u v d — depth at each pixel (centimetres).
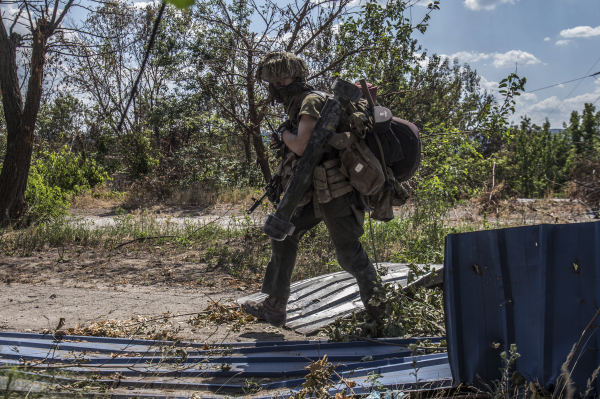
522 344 197
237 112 947
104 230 981
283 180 317
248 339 346
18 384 194
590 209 1189
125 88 1997
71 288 540
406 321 325
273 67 302
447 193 912
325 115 281
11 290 525
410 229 849
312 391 215
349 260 316
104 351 307
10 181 1061
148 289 539
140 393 232
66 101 2602
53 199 1155
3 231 966
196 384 244
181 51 1745
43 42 1077
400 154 302
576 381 186
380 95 817
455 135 829
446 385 209
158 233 926
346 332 327
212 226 983
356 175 289
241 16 920
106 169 2214
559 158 2012
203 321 398
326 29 857
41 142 2225
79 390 225
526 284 195
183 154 1889
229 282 575
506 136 764
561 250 190
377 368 242
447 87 1669
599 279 185
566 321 190
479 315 201
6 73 1078
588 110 1925
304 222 325
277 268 336
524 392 188
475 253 201
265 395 228
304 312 384
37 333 356
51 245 843
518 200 1355
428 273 381
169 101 1912
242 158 1903
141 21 1742
